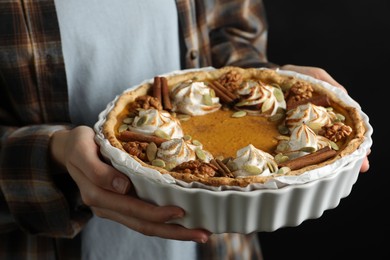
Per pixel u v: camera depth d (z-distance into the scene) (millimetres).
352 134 668
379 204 1300
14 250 819
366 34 1312
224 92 752
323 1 1306
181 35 879
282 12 1326
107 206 630
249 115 732
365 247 1281
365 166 674
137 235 866
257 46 975
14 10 750
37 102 788
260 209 596
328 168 599
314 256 1291
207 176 598
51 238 821
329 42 1328
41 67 768
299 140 649
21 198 738
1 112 796
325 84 756
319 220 1303
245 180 582
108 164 647
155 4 821
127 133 671
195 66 895
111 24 799
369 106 1330
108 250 863
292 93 748
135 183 616
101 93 814
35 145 713
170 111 737
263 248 1316
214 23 954
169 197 601
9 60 758
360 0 1292
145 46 832
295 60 1354
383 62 1316
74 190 763
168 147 637
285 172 604
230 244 934
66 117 794
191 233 620
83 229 848
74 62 792
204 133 698
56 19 762
